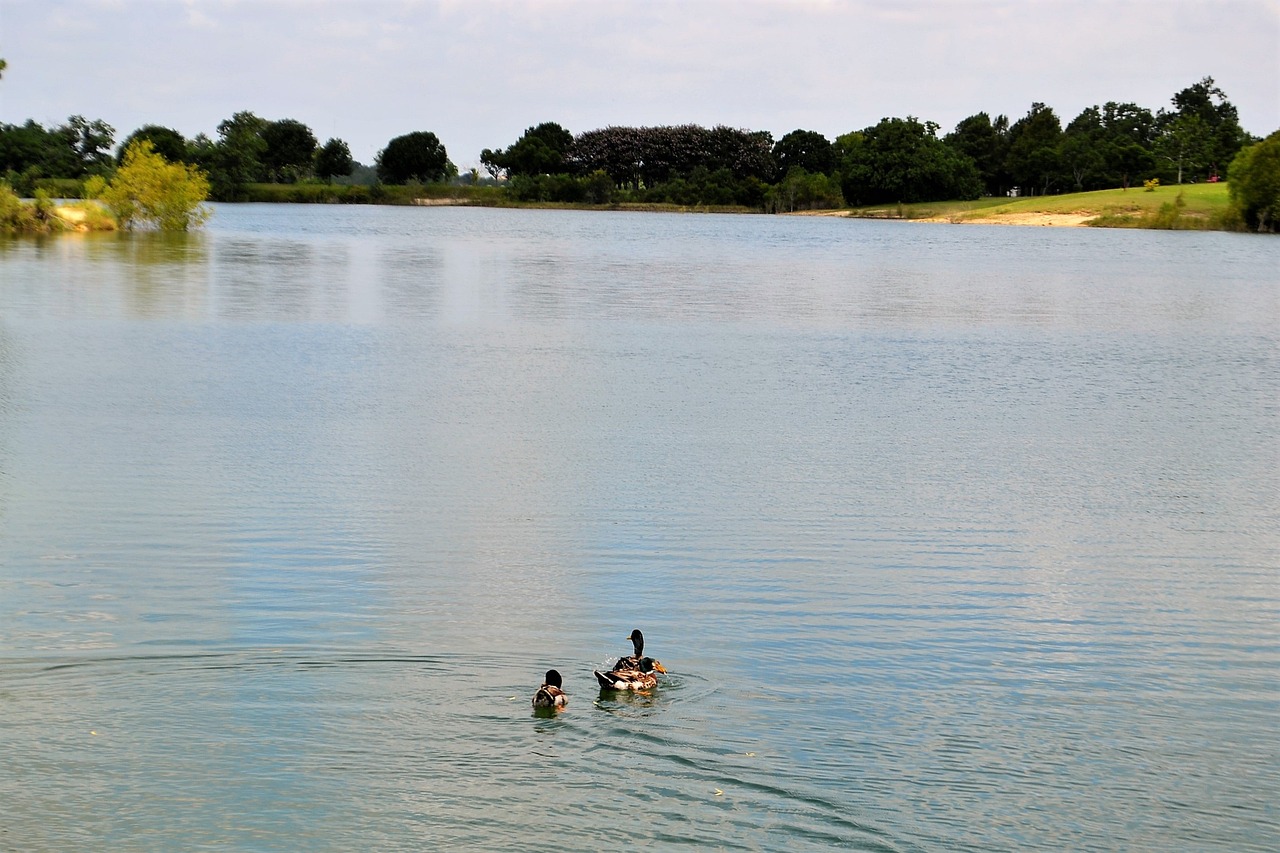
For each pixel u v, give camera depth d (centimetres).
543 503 2505
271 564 2073
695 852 1217
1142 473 2869
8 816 1247
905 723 1520
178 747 1391
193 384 3706
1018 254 11438
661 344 4816
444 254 10069
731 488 2664
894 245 12938
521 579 2033
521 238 13025
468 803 1289
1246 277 8731
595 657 1700
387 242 11638
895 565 2170
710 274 8544
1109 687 1664
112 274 7006
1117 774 1412
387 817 1255
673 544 2255
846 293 7194
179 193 11488
